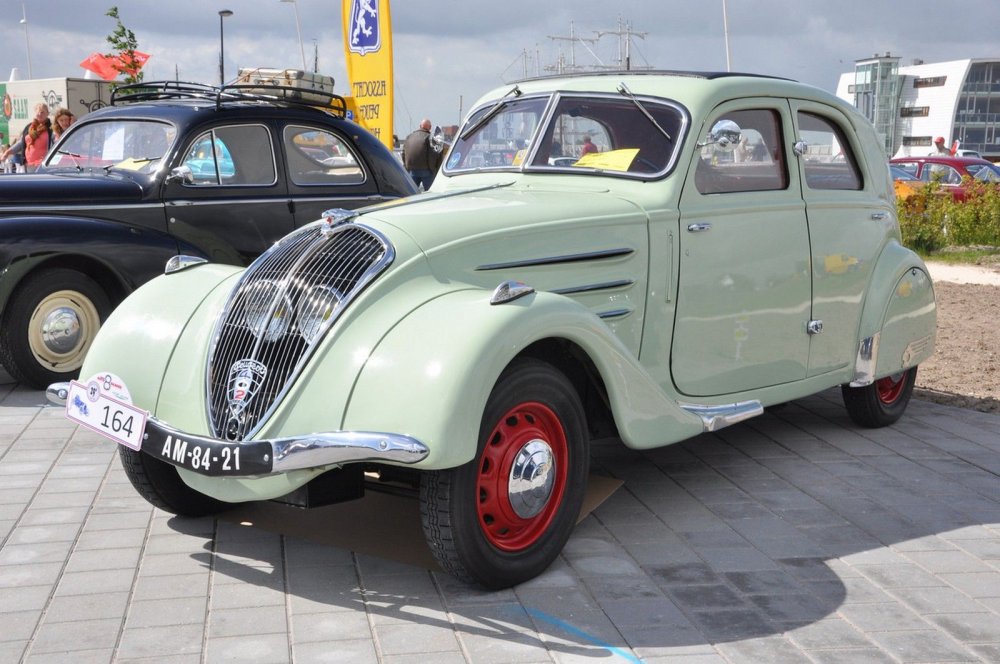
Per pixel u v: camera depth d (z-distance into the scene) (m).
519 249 3.99
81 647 3.17
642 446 4.05
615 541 4.11
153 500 4.20
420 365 3.33
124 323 4.10
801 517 4.40
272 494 3.54
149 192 6.92
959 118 69.31
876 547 4.06
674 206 4.48
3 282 6.33
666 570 3.81
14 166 15.34
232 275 4.22
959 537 4.18
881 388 5.91
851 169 5.50
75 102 19.66
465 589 3.62
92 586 3.62
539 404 3.66
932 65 71.12
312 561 3.87
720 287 4.69
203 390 3.73
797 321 5.09
